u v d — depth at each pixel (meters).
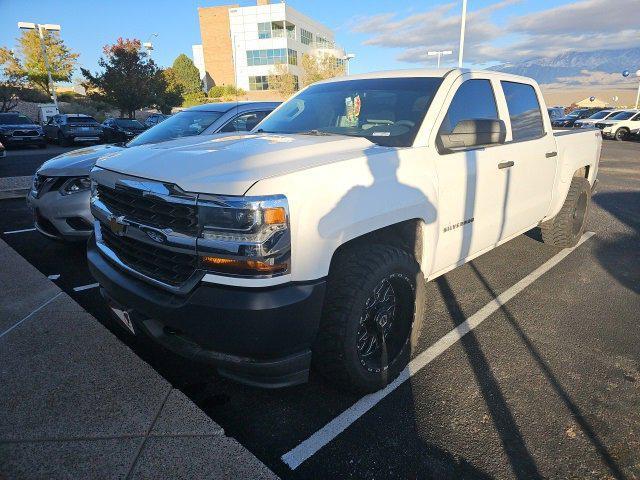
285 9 62.12
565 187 5.03
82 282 4.66
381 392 2.90
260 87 66.19
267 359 2.35
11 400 2.65
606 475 2.26
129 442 2.36
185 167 2.45
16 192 9.13
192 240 2.27
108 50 37.72
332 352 2.55
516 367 3.17
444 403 2.79
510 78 4.23
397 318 2.93
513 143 4.04
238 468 2.21
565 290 4.47
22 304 3.91
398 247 2.95
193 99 58.50
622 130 26.53
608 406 2.77
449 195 3.21
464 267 5.08
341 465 2.32
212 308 2.21
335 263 2.59
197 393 2.91
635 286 4.59
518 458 2.36
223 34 68.56
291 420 2.66
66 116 23.94
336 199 2.41
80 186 4.86
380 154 2.78
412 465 2.32
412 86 3.52
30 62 44.47
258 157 2.52
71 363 3.03
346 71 52.78
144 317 2.65
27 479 2.12
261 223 2.16
